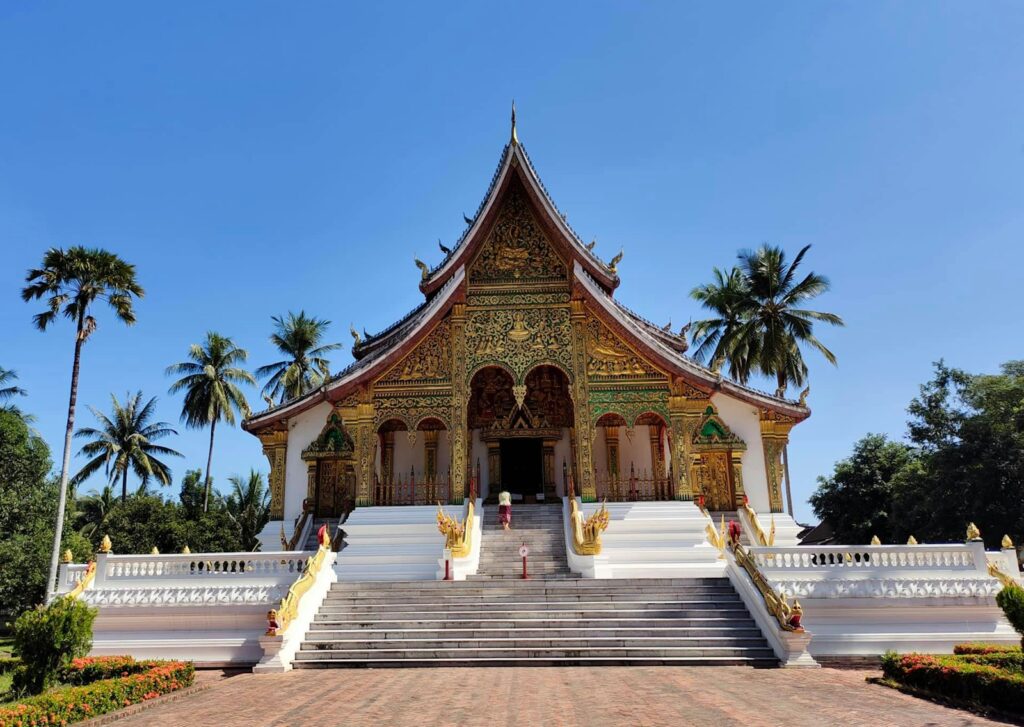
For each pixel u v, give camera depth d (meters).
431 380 22.97
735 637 13.58
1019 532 30.81
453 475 22.19
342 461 25.05
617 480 25.88
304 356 48.84
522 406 25.92
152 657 14.19
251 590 14.87
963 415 35.16
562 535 20.20
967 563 14.64
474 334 23.27
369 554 19.17
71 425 26.59
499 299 23.52
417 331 22.75
